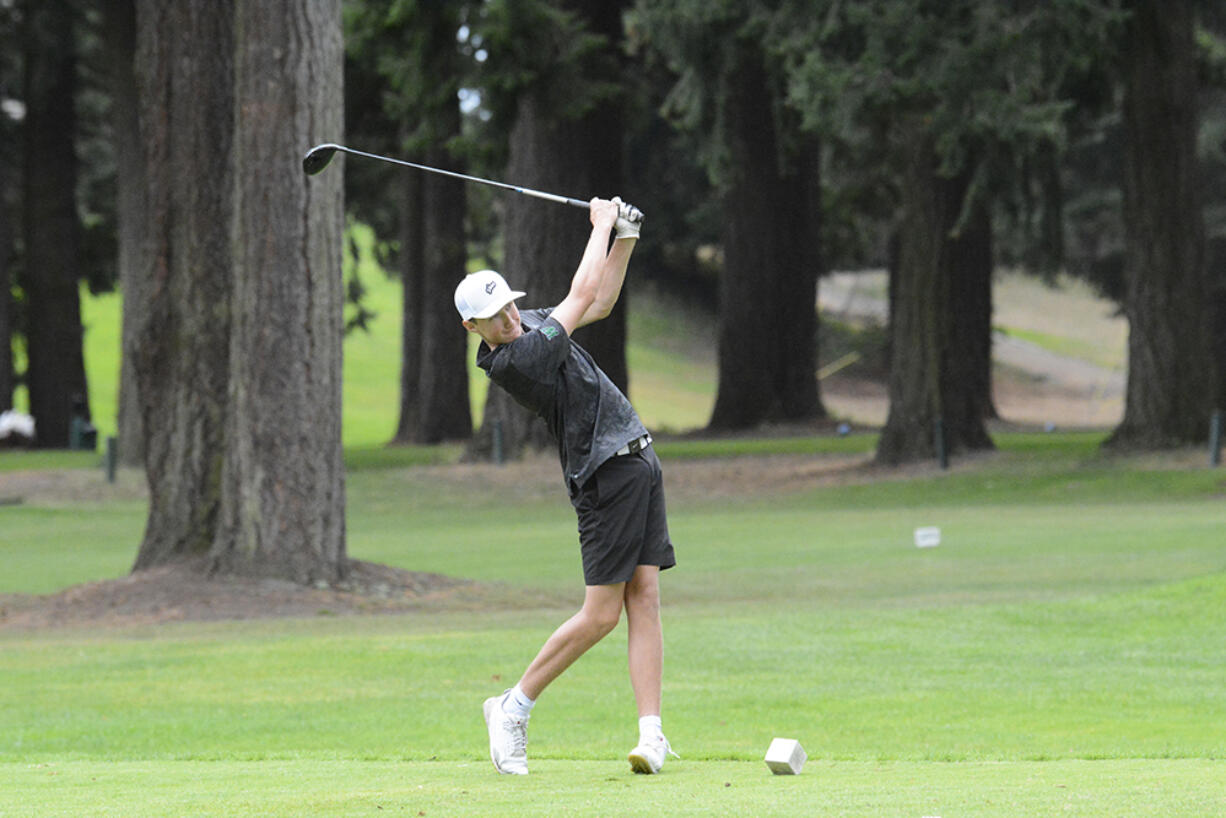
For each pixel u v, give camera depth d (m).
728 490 78.88
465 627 34.56
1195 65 78.50
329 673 27.77
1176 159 74.75
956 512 63.75
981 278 126.69
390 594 40.62
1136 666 26.70
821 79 69.38
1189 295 75.06
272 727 22.52
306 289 41.12
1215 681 24.94
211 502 44.22
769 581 41.97
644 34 90.81
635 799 12.32
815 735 20.80
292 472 40.97
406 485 84.06
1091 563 42.66
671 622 33.44
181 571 41.97
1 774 16.11
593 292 14.59
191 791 13.88
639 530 14.59
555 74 77.56
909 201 81.94
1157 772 14.04
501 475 85.88
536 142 88.81
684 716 22.56
